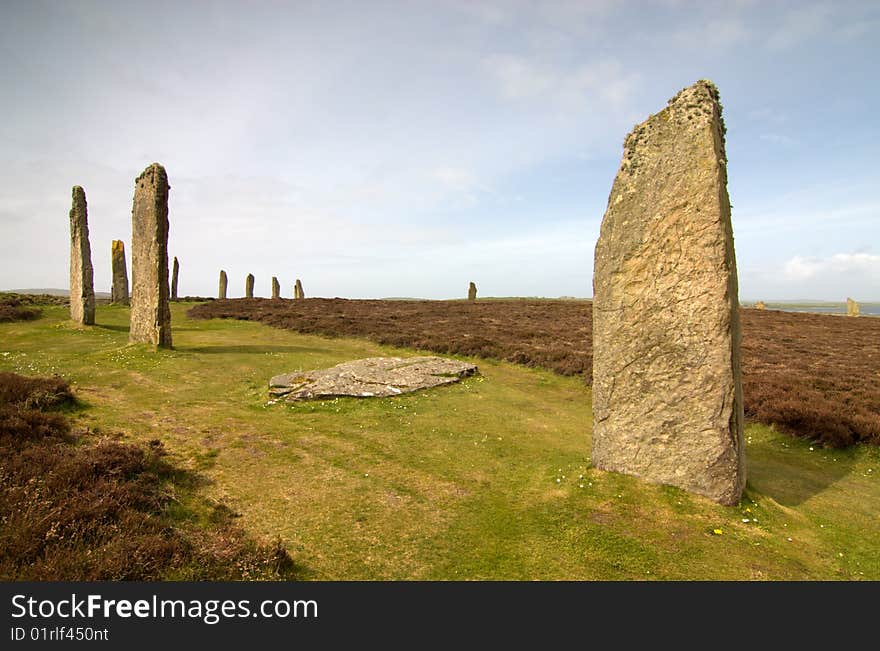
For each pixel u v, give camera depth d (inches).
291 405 527.5
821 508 342.3
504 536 284.4
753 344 1150.3
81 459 286.7
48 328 888.3
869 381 708.7
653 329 339.6
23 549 197.9
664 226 334.3
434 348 934.4
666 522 299.1
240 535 258.4
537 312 1743.4
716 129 329.7
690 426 326.6
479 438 459.5
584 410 589.6
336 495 325.4
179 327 1071.6
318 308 1593.3
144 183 733.3
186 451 373.1
